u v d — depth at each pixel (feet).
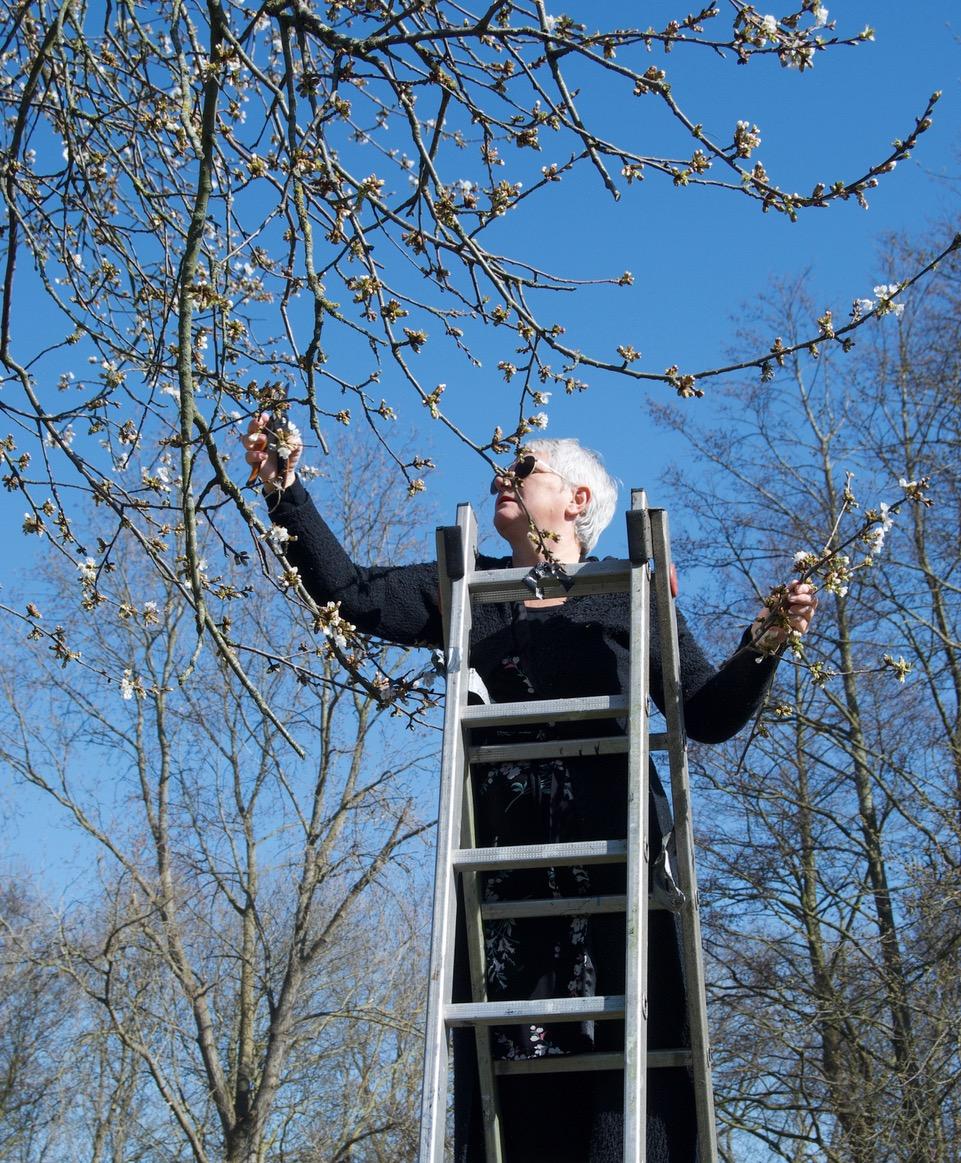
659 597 9.30
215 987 52.24
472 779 9.98
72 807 50.83
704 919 44.62
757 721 10.28
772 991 43.21
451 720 9.07
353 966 50.06
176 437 10.21
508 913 9.29
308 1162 48.67
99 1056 49.26
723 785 46.11
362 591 10.60
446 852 8.64
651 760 10.08
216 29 11.13
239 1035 50.19
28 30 14.23
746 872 44.75
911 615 46.24
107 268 13.08
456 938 9.76
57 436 11.61
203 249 11.63
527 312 10.56
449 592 9.68
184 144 11.05
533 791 9.75
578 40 10.83
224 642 10.50
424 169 11.28
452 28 10.89
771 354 10.32
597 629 10.09
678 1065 9.21
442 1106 8.00
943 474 48.73
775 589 9.48
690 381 10.40
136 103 13.96
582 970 9.34
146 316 13.33
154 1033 49.44
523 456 10.07
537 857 8.57
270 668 10.98
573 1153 9.53
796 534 49.16
